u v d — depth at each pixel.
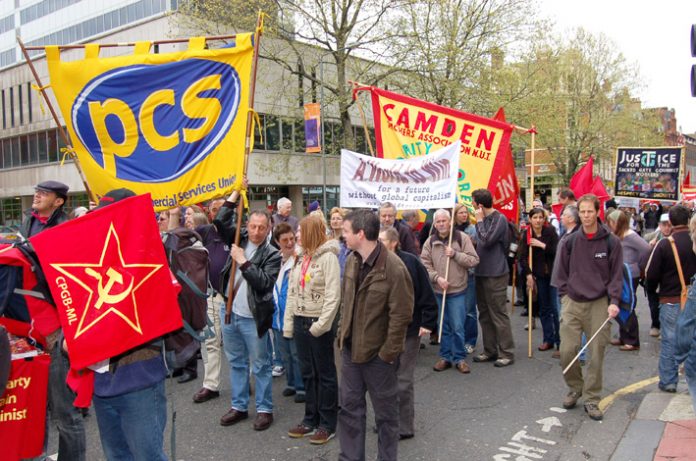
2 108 36.47
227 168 4.66
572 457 4.34
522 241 7.68
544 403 5.54
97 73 4.68
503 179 9.03
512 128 7.55
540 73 26.62
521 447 4.54
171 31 23.45
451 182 6.38
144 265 3.11
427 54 20.23
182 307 3.44
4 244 3.40
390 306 3.67
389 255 3.77
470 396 5.78
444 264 6.64
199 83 4.66
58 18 47.03
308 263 4.74
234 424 5.12
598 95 34.72
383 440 3.82
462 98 21.02
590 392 5.14
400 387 4.66
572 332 5.26
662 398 5.55
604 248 5.09
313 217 4.72
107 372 3.09
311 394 4.82
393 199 6.70
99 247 3.06
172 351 3.38
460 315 6.61
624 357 7.25
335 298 4.50
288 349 5.69
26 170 35.38
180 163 4.68
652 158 13.45
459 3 20.84
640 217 29.11
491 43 21.02
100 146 4.73
